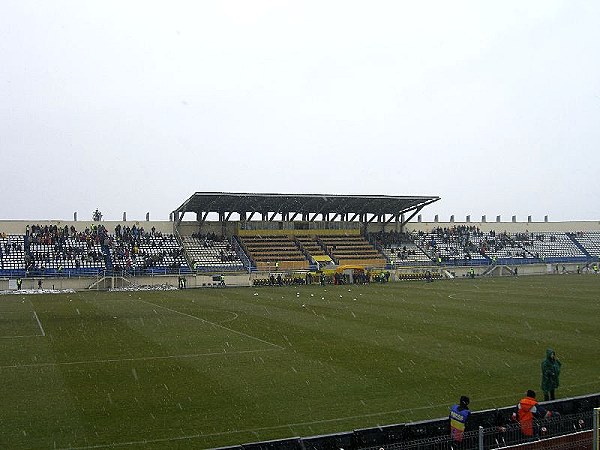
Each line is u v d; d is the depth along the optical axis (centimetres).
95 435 1384
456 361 2212
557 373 1636
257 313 3847
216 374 2011
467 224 10212
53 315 3772
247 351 2438
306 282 6900
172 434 1394
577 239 10512
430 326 3164
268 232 8519
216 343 2639
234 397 1714
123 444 1327
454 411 1259
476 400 1680
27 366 2144
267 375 1992
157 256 7238
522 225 10550
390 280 7444
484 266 8606
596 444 1135
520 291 5506
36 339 2764
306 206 8325
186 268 7012
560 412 1363
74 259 6712
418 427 1240
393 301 4631
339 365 2150
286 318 3556
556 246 10050
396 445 1156
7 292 5781
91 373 2030
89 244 7156
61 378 1953
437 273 8012
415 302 4528
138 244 7450
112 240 7375
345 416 1534
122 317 3653
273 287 6412
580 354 2347
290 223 8725
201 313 3866
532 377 1952
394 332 2953
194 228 8181
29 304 4559
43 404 1639
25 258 6550
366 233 9138
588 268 9306
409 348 2492
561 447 1141
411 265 8300
